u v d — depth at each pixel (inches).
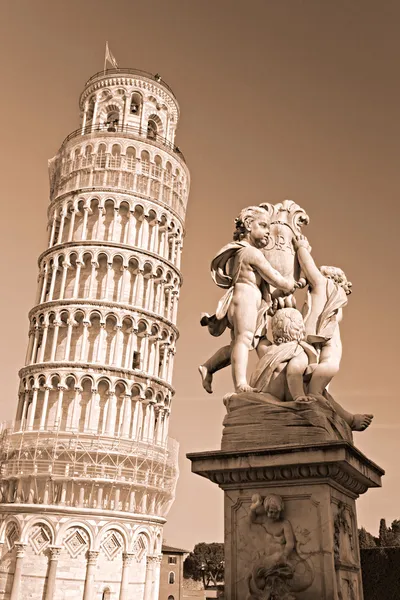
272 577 222.4
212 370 293.0
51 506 1951.3
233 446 248.1
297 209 313.6
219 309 286.0
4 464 2063.2
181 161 2778.1
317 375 260.2
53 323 2298.2
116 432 2156.7
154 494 2145.7
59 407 2143.2
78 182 2527.1
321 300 288.4
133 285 2415.1
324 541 220.8
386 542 2214.6
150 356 2357.3
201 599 3563.0
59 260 2439.7
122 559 1998.0
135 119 2770.7
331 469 225.6
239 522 239.9
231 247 292.2
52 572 1891.0
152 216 2559.1
